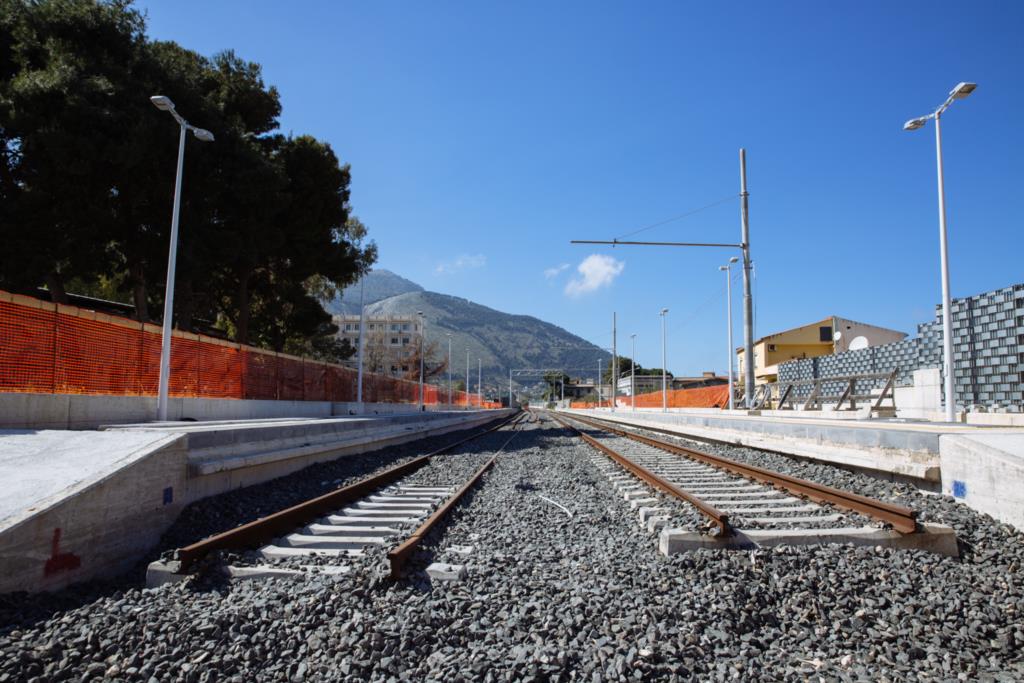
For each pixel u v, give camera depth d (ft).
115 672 13.75
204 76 96.73
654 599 17.62
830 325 200.75
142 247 80.07
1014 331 57.11
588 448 68.23
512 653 14.48
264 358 82.38
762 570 19.34
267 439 40.19
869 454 35.96
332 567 20.29
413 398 180.14
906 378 80.69
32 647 14.88
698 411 134.72
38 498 20.51
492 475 45.44
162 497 26.55
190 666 13.83
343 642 14.79
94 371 48.24
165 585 19.13
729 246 85.46
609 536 25.45
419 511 29.66
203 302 115.03
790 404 96.89
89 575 21.54
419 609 16.56
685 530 22.50
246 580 19.56
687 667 14.07
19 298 40.45
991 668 14.57
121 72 74.43
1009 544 21.54
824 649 15.38
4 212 67.26
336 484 39.45
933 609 17.08
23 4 72.33
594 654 14.48
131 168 73.10
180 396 60.90
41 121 66.28
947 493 27.99
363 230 126.62
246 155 86.12
